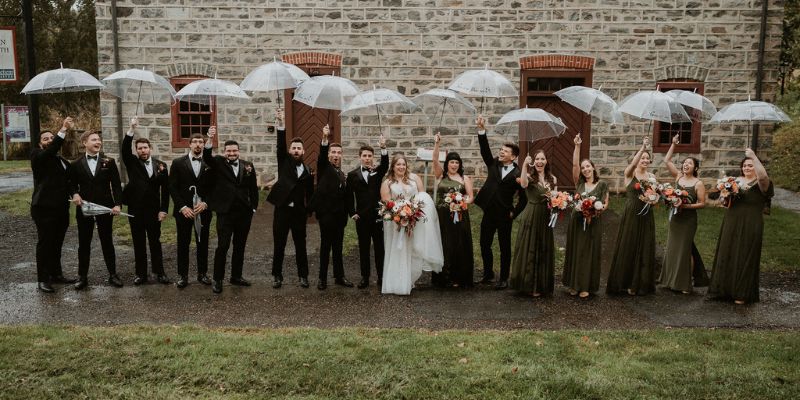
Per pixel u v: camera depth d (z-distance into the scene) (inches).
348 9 491.8
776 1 490.0
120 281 282.4
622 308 262.8
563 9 491.8
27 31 328.5
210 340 208.8
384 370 187.3
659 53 496.1
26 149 908.6
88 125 1005.2
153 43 492.4
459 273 289.1
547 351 205.0
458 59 496.7
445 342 211.8
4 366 187.0
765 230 405.4
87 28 980.6
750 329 238.8
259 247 359.9
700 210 459.2
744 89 499.2
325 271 282.4
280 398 172.1
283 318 242.5
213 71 495.5
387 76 498.0
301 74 303.1
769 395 175.2
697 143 504.1
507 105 501.4
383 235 288.7
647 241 279.9
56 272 284.8
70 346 201.6
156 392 174.6
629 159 506.6
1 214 430.9
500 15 492.4
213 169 278.5
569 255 280.2
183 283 279.9
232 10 491.2
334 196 279.9
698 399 173.2
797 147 740.7
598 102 278.8
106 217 277.1
